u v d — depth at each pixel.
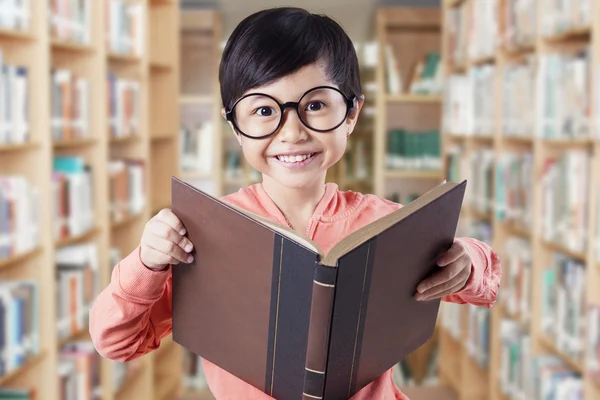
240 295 1.11
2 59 2.67
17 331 2.61
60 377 2.90
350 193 1.44
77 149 3.37
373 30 5.44
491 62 3.93
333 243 1.35
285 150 1.22
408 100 4.93
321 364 1.04
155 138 4.55
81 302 3.13
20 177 2.63
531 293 3.15
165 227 1.11
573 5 2.67
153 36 4.62
